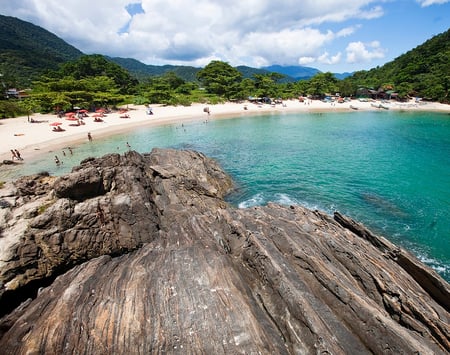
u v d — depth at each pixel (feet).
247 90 336.08
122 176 58.85
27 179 60.23
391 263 39.29
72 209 47.93
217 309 27.45
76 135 153.17
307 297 30.01
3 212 45.91
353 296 29.40
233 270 34.19
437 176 95.81
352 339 26.53
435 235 60.44
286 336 27.58
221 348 24.23
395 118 228.63
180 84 378.94
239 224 43.27
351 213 70.44
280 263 34.22
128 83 351.25
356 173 99.55
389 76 449.48
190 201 64.34
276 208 55.93
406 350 24.40
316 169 104.01
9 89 352.90
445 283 35.12
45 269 43.06
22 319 29.35
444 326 27.04
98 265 37.45
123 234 50.65
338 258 37.86
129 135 157.69
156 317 26.73
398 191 83.66
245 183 90.89
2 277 39.09
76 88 231.71
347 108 293.64
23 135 147.23
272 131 175.32
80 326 26.18
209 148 133.28
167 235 45.52
